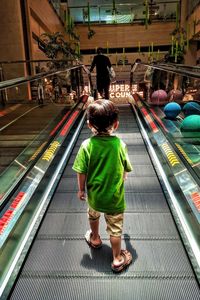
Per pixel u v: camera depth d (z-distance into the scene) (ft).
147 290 6.39
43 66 39.40
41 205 9.90
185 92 24.06
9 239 7.18
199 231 7.52
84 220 9.24
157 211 9.64
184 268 7.03
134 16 64.08
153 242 8.04
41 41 40.88
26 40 37.42
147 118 19.42
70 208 10.00
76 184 11.87
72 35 52.24
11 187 9.57
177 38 50.24
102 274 6.86
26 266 7.17
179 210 9.12
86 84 38.78
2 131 18.90
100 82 27.17
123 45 66.44
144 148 15.97
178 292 6.32
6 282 6.40
